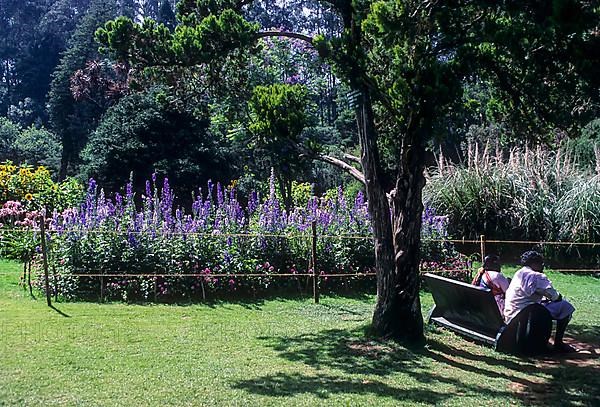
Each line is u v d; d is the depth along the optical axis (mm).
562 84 7008
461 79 6988
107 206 10820
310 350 7184
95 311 8992
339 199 12812
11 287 10586
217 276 10289
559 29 5719
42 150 45094
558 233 14844
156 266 10172
